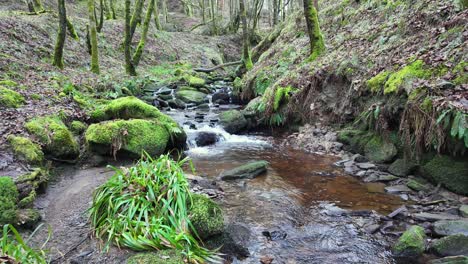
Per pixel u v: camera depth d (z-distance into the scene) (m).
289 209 4.56
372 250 3.68
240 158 6.98
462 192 4.79
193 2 43.66
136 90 12.41
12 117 5.98
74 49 15.39
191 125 8.98
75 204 4.36
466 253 3.42
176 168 4.24
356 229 4.09
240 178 5.70
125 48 14.58
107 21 22.16
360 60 8.02
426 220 4.18
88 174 5.48
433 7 7.64
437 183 5.12
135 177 4.02
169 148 7.19
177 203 3.75
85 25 19.00
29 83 8.59
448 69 5.57
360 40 9.41
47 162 5.38
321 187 5.39
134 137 6.34
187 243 3.43
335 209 4.58
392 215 4.33
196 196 4.05
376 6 10.67
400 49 7.33
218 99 12.89
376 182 5.55
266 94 9.53
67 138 5.84
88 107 7.90
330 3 14.78
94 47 12.89
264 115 9.12
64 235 3.67
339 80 8.08
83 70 13.01
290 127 8.88
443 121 4.91
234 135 8.96
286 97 8.88
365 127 6.98
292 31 14.76
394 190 5.16
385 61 7.28
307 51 11.62
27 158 4.89
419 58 6.32
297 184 5.51
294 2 29.33
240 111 9.57
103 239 3.54
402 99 5.96
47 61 12.60
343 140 7.26
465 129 4.53
